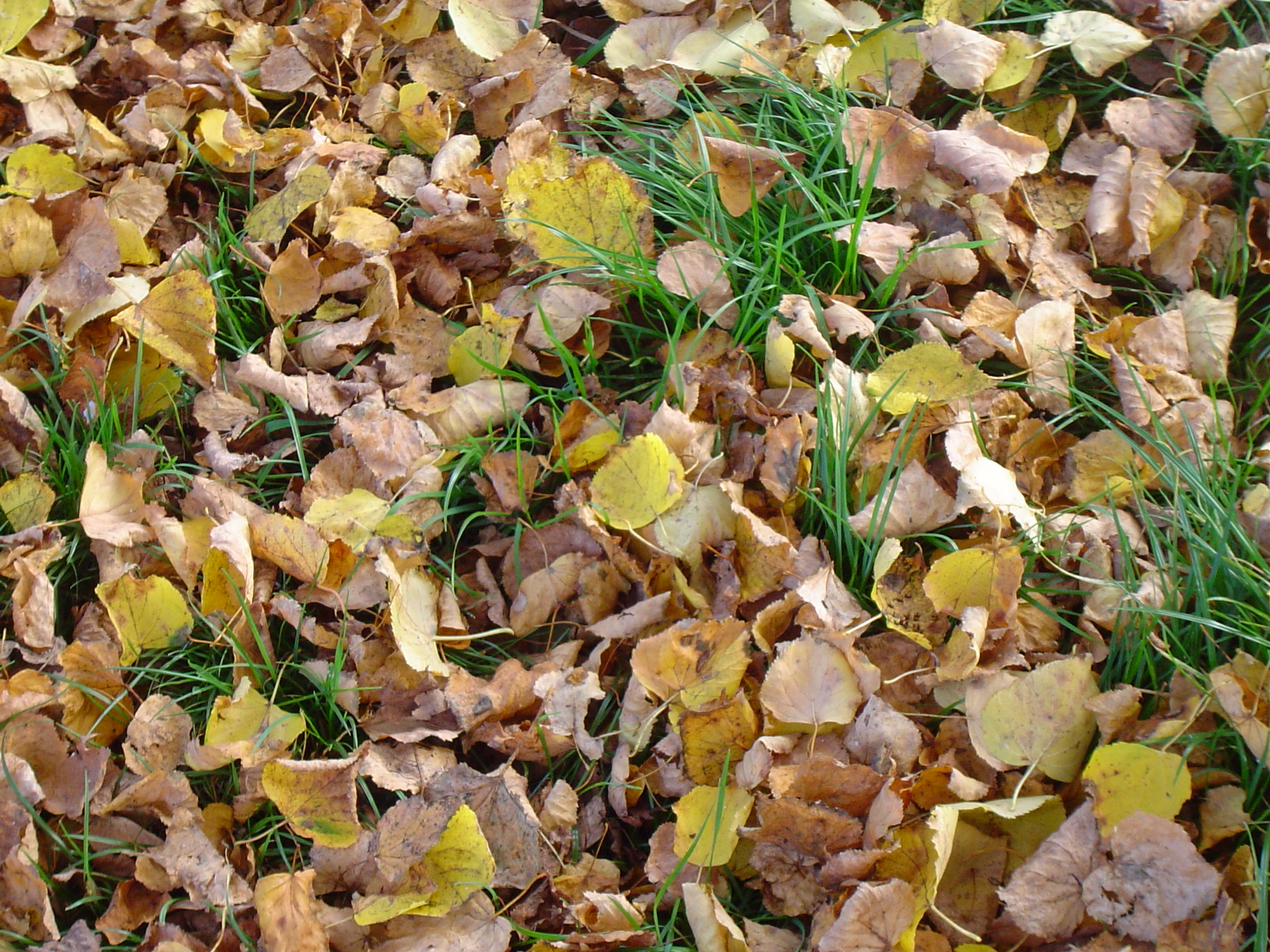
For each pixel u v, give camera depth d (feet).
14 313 4.14
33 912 3.62
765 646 3.78
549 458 4.07
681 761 3.76
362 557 3.93
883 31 4.51
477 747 3.86
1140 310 4.30
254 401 4.17
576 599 3.97
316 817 3.70
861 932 3.52
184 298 4.11
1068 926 3.59
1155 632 3.83
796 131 4.45
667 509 3.90
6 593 3.93
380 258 4.20
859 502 3.96
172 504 4.07
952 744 3.76
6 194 4.26
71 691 3.79
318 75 4.58
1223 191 4.34
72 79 4.48
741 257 4.27
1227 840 3.68
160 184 4.39
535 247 4.22
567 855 3.74
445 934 3.64
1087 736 3.73
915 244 4.28
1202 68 4.52
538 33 4.59
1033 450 4.06
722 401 4.09
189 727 3.81
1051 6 4.58
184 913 3.67
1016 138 4.32
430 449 4.04
